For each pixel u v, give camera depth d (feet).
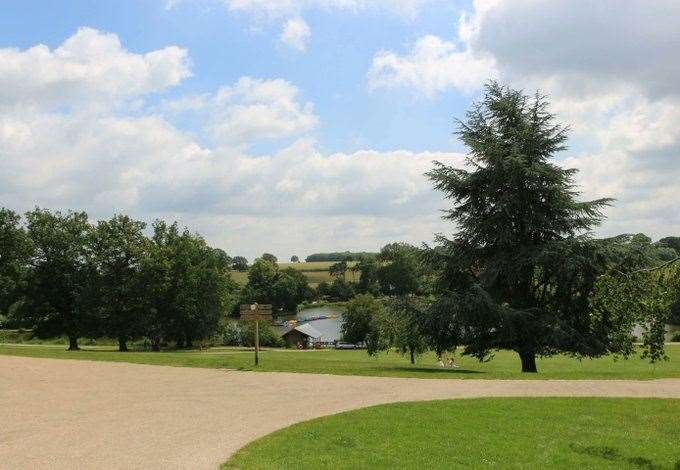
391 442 37.01
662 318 35.12
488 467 32.91
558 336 79.87
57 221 180.45
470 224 90.89
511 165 86.07
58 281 178.09
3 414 45.27
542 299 90.99
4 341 218.38
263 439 36.96
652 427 43.04
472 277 93.45
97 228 179.52
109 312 175.32
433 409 46.88
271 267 422.82
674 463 35.14
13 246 172.65
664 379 64.85
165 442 36.35
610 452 36.86
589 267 81.25
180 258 187.93
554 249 82.58
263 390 57.06
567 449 37.22
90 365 79.36
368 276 419.33
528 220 86.99
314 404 49.62
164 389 57.82
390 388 58.29
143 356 94.32
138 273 179.22
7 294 172.65
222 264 209.46
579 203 87.66
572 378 65.46
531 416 45.16
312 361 89.15
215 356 106.32
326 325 337.11
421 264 95.04
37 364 80.69
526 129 90.43
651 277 35.47
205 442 36.35
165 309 188.85
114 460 32.17
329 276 490.08
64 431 39.40
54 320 179.93
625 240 83.87
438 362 123.65
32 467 30.78
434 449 35.86
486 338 87.45
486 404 49.24
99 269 177.88
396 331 116.37
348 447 35.68
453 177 92.79
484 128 94.32
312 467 31.19
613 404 49.75
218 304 202.39
